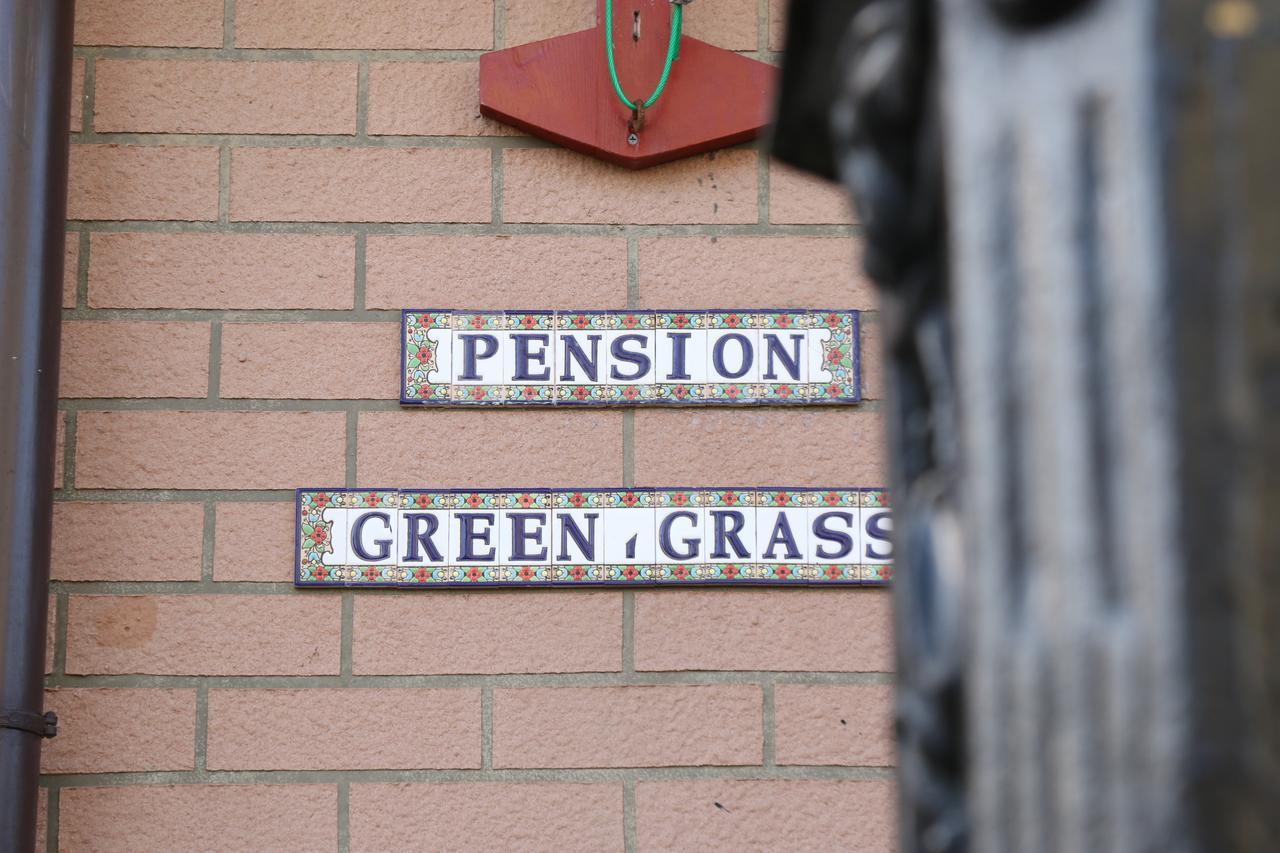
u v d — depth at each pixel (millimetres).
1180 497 710
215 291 4137
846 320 4125
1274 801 684
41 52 3932
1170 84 736
